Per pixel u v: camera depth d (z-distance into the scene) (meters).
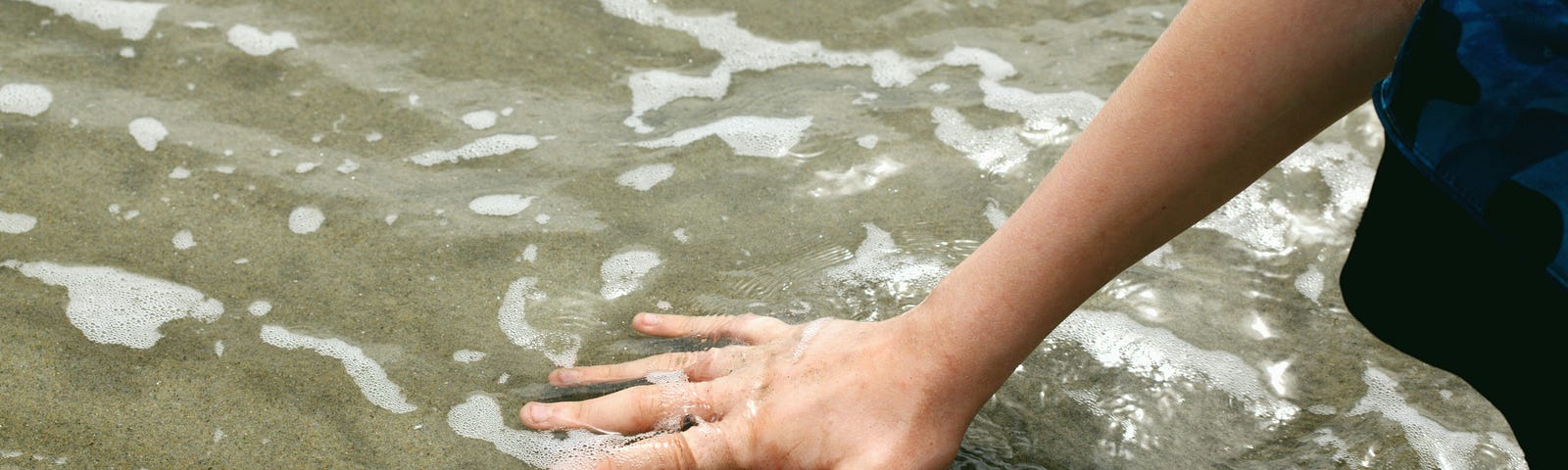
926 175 2.01
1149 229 1.11
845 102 2.19
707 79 2.25
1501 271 0.99
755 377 1.48
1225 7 0.98
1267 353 1.68
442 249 1.83
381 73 2.22
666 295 1.76
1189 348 1.68
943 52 2.35
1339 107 1.00
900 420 1.34
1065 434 1.55
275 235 1.84
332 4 2.40
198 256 1.79
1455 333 1.06
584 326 1.71
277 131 2.06
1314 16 0.94
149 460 1.46
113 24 2.30
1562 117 0.85
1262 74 0.98
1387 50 0.95
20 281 1.72
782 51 2.34
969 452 1.52
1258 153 1.04
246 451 1.48
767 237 1.87
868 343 1.40
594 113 2.16
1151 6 2.51
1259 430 1.56
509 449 1.51
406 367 1.63
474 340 1.68
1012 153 2.07
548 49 2.31
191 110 2.10
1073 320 1.73
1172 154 1.05
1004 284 1.21
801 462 1.40
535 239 1.86
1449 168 0.92
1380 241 1.08
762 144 2.08
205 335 1.65
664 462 1.43
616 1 2.46
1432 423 1.57
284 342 1.65
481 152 2.04
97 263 1.76
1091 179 1.11
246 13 2.36
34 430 1.48
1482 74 0.87
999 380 1.30
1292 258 1.85
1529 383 1.03
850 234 1.88
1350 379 1.64
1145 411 1.59
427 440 1.52
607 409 1.52
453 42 2.32
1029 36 2.41
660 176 2.00
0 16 2.30
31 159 1.96
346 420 1.54
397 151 2.04
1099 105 2.19
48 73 2.15
